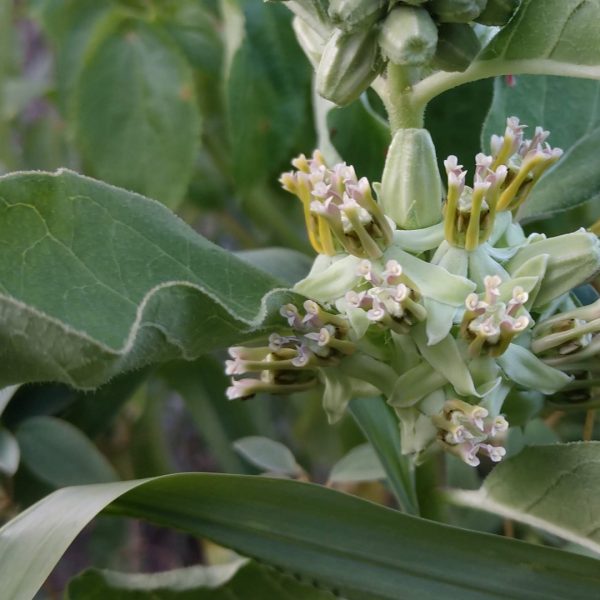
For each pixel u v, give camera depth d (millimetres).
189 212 412
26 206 235
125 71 346
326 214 244
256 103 338
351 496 245
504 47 250
